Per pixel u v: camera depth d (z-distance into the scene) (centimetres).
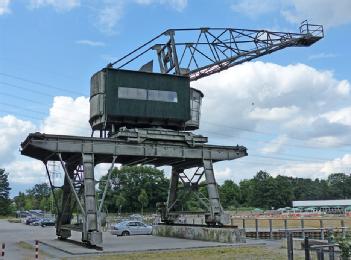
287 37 4838
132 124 3416
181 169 4009
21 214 16012
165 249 2717
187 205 7988
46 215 13262
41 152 3250
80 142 3034
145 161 3562
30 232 5825
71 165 3462
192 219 5366
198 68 4734
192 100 3725
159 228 4084
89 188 2944
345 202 17900
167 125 3516
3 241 3812
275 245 2955
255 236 4100
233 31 4797
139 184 16762
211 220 3372
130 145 3198
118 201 15800
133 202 16625
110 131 3406
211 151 3478
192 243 3077
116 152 3136
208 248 2791
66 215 3553
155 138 3269
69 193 3500
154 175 16950
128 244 3089
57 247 2912
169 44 4359
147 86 3400
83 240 2869
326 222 6825
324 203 18162
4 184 19888
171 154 3331
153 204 16875
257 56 4872
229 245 2938
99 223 2866
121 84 3331
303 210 16450
